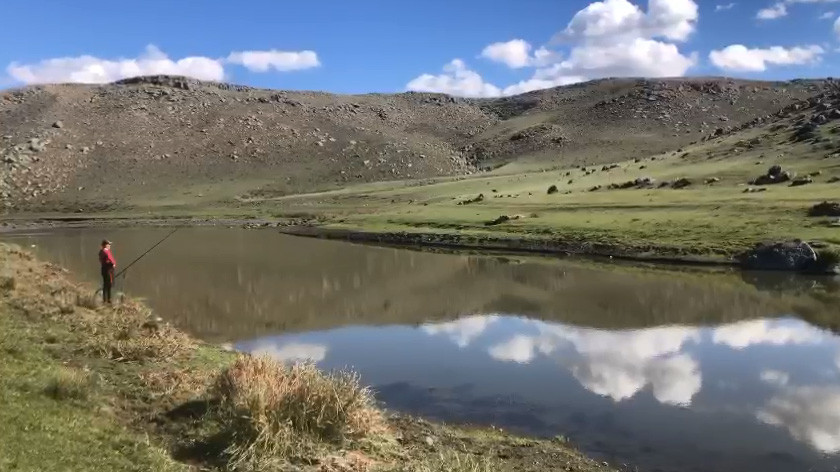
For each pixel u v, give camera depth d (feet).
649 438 40.93
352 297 99.96
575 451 38.58
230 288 105.09
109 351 43.45
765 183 230.07
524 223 196.13
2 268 66.08
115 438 29.73
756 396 49.90
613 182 290.35
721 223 160.25
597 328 77.25
